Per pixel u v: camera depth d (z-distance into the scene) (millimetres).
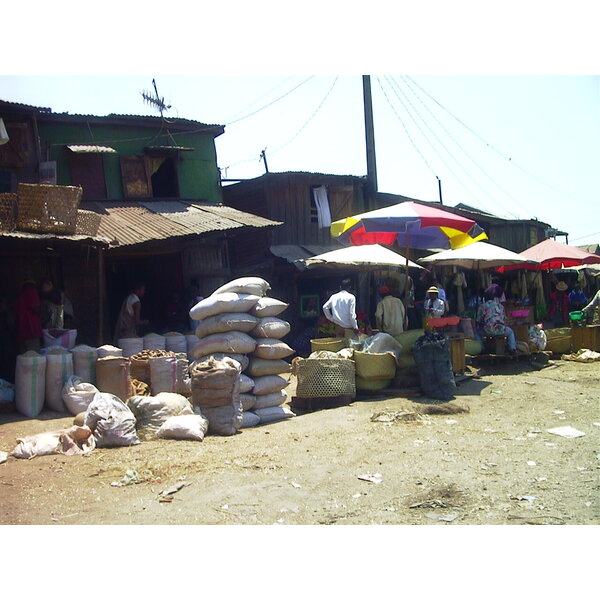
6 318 11344
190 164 16562
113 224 13141
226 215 14477
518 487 5141
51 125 14609
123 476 5625
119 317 11602
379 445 6562
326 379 8812
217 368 7453
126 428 6820
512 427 7367
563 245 16391
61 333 9719
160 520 4539
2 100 12891
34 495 5145
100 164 15102
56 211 9992
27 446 6441
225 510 4715
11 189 13406
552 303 22656
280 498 4961
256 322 8469
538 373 11656
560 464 5773
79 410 8156
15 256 11703
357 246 12602
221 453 6355
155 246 13203
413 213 9969
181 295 14883
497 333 12312
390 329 10562
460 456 6102
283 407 8844
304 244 18078
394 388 9523
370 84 18953
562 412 8188
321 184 18453
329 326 14695
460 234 11344
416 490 5125
